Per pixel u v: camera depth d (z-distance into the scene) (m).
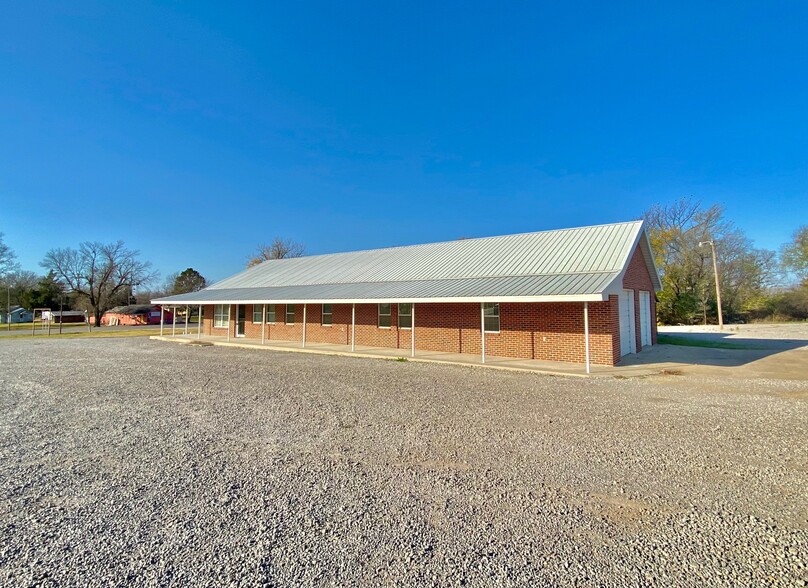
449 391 9.12
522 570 2.85
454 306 16.50
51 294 62.72
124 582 2.74
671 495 3.99
